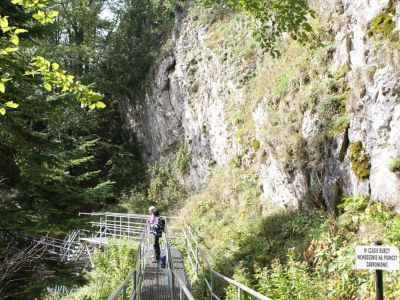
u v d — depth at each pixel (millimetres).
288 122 11898
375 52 9195
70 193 11250
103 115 31500
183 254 14828
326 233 8328
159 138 27422
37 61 5000
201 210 17750
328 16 11695
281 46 15938
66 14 30109
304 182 10992
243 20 20734
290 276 7023
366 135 9219
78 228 11367
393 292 5855
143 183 27703
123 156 28469
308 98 10984
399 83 8477
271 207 12945
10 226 10078
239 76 19078
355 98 9562
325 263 7449
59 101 10812
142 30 30609
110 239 17312
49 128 13547
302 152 11016
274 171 12805
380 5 9438
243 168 16422
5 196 10266
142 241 12648
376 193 8664
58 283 10328
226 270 11047
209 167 21281
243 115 17656
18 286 9602
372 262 4180
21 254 8891
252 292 4676
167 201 23141
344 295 6266
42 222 10266
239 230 13227
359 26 9883
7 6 9891
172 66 26578
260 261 10211
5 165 10188
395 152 8367
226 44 21266
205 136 22219
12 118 9320
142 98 29047
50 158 10727
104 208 26156
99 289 13312
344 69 10359
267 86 14625
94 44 31219
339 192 9812
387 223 7895
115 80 30594
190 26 25688
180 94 25250
